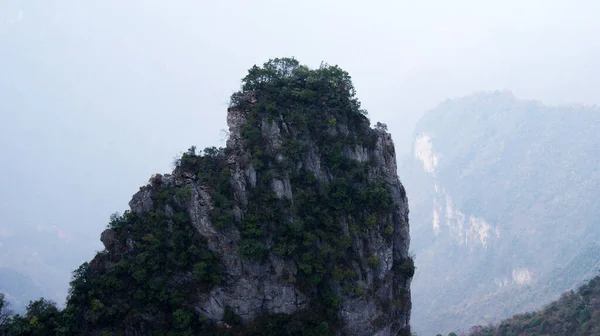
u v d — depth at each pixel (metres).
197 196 55.94
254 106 62.72
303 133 62.50
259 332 53.59
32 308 48.25
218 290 53.94
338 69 68.38
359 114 66.88
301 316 55.66
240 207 56.94
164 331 50.56
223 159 58.91
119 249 53.62
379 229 62.88
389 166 67.56
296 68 66.81
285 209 58.00
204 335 51.56
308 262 56.97
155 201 56.03
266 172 58.81
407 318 65.06
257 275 55.53
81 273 50.75
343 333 58.00
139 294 50.78
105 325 49.38
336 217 60.56
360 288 59.00
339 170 62.75
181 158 58.44
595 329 107.94
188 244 54.25
